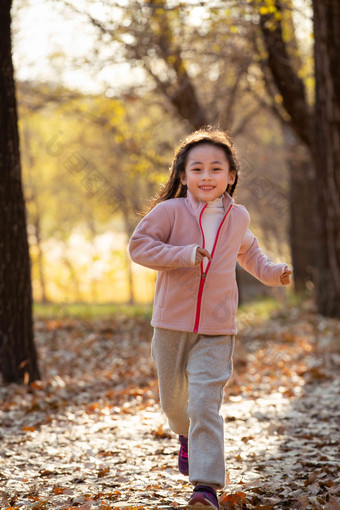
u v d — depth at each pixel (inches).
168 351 139.3
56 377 313.3
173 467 171.5
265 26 477.4
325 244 463.2
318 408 242.7
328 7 414.0
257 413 234.5
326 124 435.5
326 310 470.9
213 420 130.2
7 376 291.6
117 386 302.0
